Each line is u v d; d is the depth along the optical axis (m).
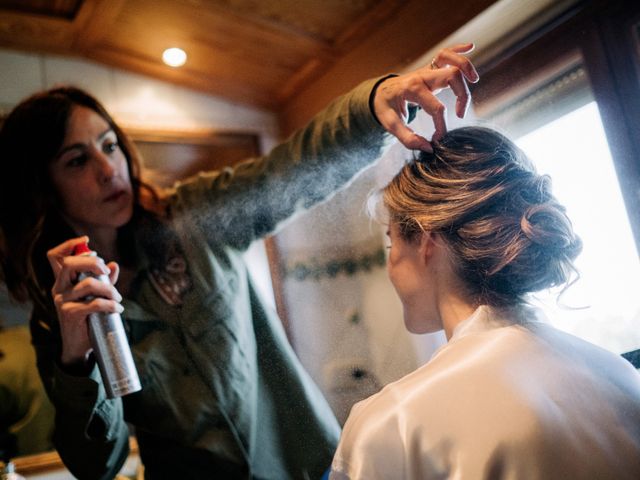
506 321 0.74
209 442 1.04
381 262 0.98
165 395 1.06
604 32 0.98
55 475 1.59
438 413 0.64
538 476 0.59
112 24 2.13
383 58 1.90
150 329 1.07
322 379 1.02
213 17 2.11
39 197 1.19
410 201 0.80
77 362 1.00
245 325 1.05
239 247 1.08
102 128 1.22
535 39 1.02
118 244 1.15
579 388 0.67
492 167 0.78
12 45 2.12
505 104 0.99
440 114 0.85
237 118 2.28
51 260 1.00
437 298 0.80
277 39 2.13
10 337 1.63
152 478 1.09
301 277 1.04
